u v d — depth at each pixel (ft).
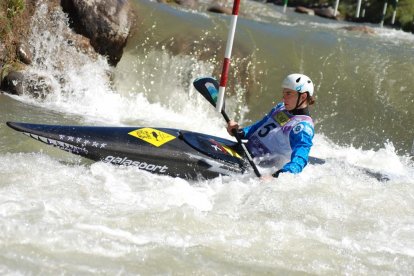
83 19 77.20
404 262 34.40
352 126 81.30
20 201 35.60
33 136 44.57
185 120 76.59
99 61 78.18
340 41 96.99
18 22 72.90
